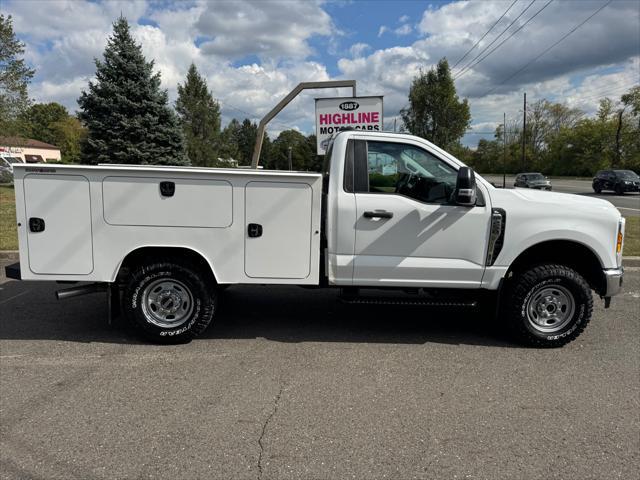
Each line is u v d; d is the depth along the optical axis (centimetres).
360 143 449
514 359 436
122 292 474
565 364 425
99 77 2258
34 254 425
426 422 322
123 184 421
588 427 319
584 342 480
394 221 442
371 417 328
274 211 432
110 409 333
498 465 277
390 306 606
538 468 274
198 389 365
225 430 309
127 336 479
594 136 6369
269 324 524
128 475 262
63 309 565
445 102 3938
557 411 340
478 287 457
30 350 440
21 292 634
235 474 265
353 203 441
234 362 418
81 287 446
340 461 278
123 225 427
